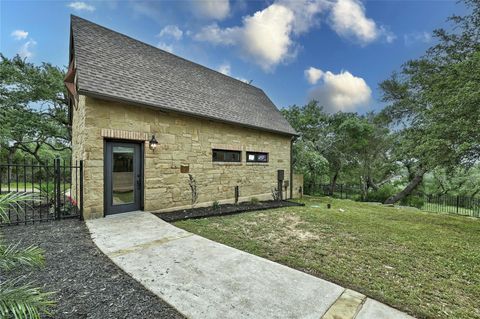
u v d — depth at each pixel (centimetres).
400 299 243
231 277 268
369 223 623
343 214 741
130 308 201
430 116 733
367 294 250
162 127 637
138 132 586
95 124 518
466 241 477
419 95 1055
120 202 571
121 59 674
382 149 1579
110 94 517
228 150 838
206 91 879
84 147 512
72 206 598
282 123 1126
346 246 420
